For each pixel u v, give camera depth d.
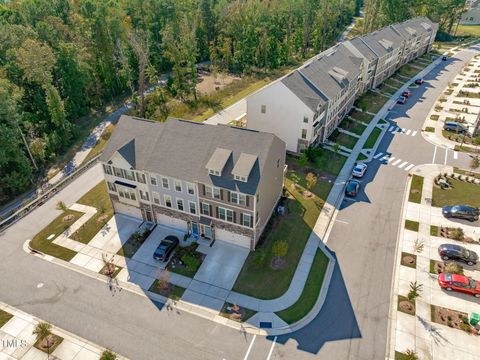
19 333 31.30
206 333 31.02
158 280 35.88
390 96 76.69
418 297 33.47
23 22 75.44
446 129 62.34
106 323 32.03
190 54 77.69
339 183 49.56
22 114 55.62
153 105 74.56
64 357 29.45
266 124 56.62
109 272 36.66
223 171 36.09
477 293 33.00
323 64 61.59
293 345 29.97
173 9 97.25
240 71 95.56
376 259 37.75
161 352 29.64
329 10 111.00
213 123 66.69
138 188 40.88
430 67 93.75
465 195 46.38
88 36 74.50
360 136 61.28
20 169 52.59
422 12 116.88
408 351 28.25
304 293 34.28
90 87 78.12
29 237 41.84
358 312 32.44
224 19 98.62
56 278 36.41
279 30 102.19
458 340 29.86
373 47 77.19
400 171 51.84
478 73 87.31
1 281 36.19
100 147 63.09
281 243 36.50
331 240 40.22
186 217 40.50
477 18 133.75
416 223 42.09
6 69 60.66
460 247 37.06
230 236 39.38
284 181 49.66
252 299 33.81
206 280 35.75
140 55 68.50
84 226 42.84
